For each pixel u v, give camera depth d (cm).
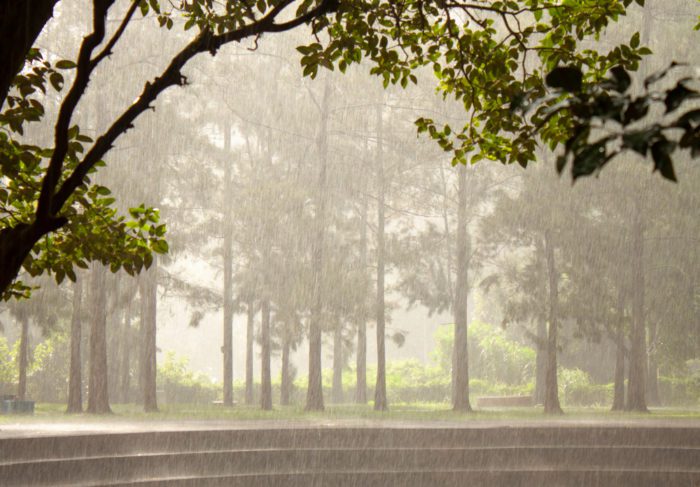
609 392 4431
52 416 2870
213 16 733
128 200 3030
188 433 1809
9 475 1458
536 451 1986
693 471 1878
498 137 705
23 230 423
